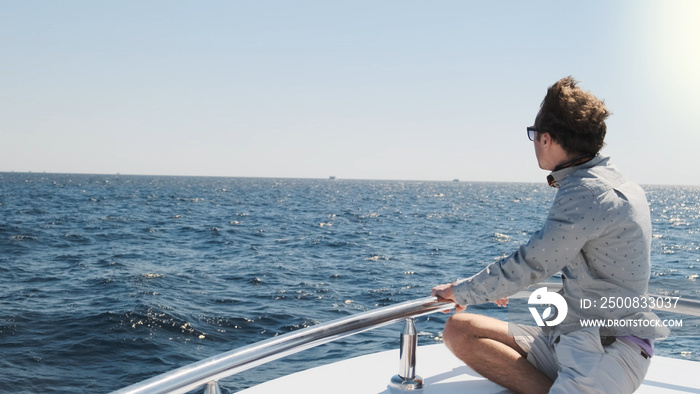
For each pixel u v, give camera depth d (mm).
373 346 8625
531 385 2002
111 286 14727
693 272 16453
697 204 77625
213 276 16766
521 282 1777
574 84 1814
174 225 35531
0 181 137000
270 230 33156
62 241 25484
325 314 11930
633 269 1690
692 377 2379
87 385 7809
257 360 1495
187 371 1320
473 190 161000
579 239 1670
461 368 2350
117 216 41938
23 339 9703
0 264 18344
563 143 1760
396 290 14734
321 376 2262
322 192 113000
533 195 117688
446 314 10031
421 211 56031
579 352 1734
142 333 10188
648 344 1764
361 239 28453
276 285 15305
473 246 25828
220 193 97688
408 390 2088
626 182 1770
